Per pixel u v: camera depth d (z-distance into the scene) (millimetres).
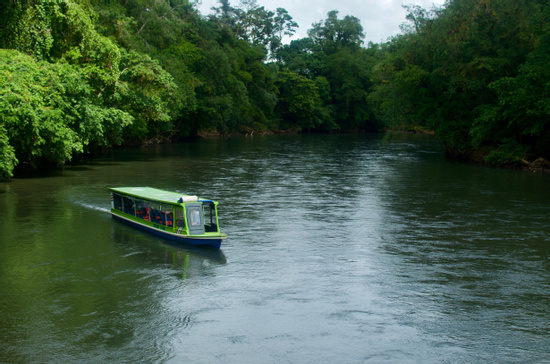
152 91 46344
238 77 95312
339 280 14594
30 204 24172
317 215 22969
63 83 32406
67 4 35344
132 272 14953
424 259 16625
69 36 37156
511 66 41719
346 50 121625
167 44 72312
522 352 10586
